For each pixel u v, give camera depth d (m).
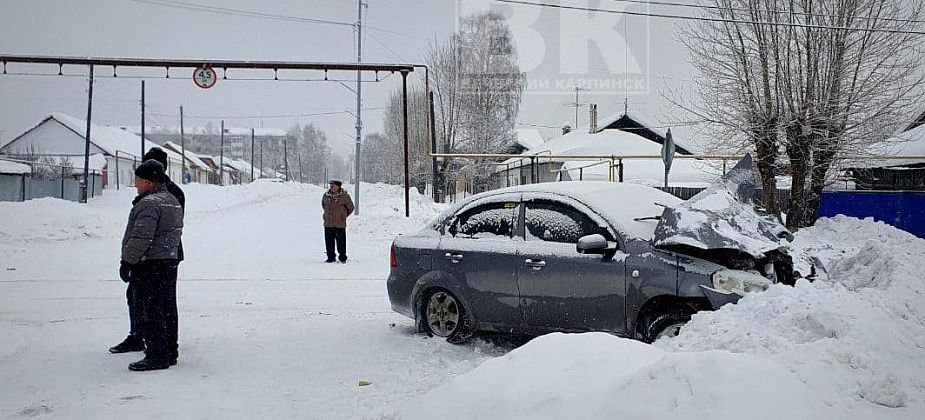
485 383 3.93
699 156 20.44
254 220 26.55
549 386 3.72
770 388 3.19
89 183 41.81
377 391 5.58
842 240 13.22
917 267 5.84
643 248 6.17
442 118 46.31
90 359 6.59
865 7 17.95
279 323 8.45
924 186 23.41
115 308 9.34
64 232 19.03
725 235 5.81
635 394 3.35
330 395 5.47
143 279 6.25
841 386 3.44
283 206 35.97
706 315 4.98
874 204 20.17
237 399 5.38
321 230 22.02
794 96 18.16
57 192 38.06
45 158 46.09
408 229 20.42
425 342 7.28
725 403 3.10
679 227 6.00
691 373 3.32
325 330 8.02
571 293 6.44
